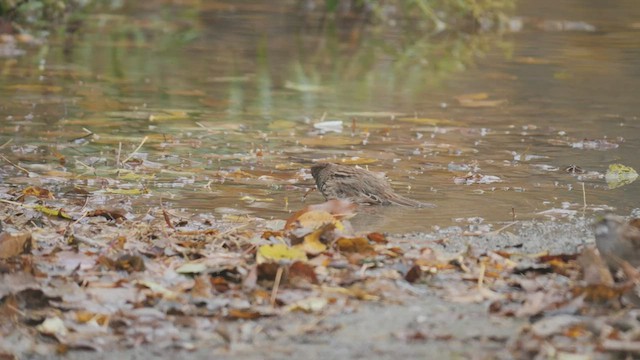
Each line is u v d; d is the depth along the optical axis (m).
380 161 13.09
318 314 7.18
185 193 11.41
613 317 6.92
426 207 10.85
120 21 26.95
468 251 8.62
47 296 7.31
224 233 9.30
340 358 6.41
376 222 10.20
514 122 15.71
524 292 7.64
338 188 11.21
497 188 11.73
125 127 14.87
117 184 11.72
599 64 21.47
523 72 20.53
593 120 15.88
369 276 7.99
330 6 28.66
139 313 7.16
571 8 31.72
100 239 9.07
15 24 23.86
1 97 16.77
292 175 12.34
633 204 11.01
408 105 17.09
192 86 18.44
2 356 6.47
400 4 30.47
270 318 7.11
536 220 10.28
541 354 6.34
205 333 6.84
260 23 27.38
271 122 15.51
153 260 8.38
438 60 22.12
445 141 14.35
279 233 9.20
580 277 7.93
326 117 15.98
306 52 22.91
